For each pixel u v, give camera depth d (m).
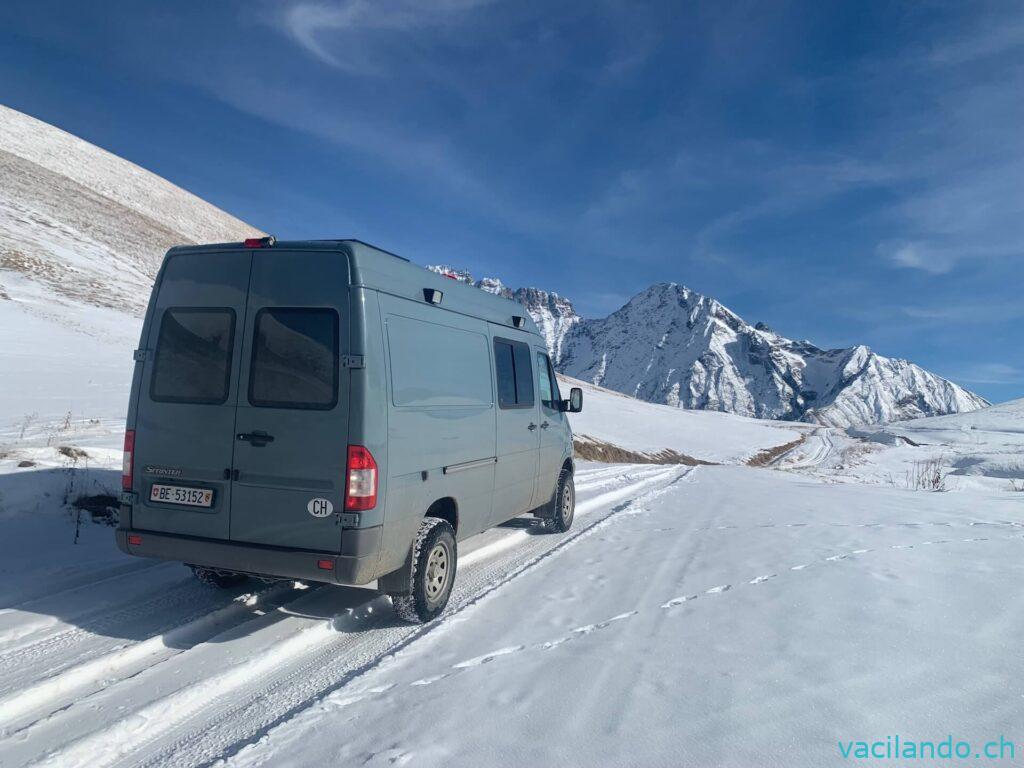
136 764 3.09
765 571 6.00
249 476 4.47
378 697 3.69
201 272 4.78
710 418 89.25
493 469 6.11
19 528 6.11
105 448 9.52
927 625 4.51
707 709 3.43
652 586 5.70
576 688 3.73
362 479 4.29
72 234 45.62
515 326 6.93
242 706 3.66
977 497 11.10
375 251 4.77
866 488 13.06
